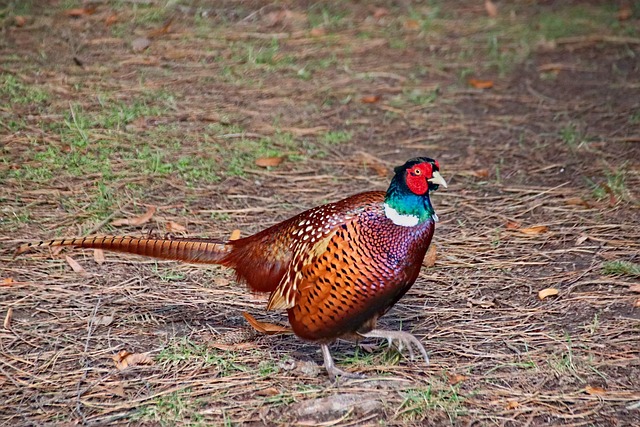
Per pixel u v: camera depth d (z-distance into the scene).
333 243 6.82
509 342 7.84
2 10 14.70
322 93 13.21
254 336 8.02
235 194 10.57
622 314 8.24
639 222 9.94
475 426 6.74
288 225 7.45
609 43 15.15
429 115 12.78
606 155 11.57
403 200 6.77
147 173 10.80
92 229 9.59
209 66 13.75
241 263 7.72
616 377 7.33
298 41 14.84
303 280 7.01
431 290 8.75
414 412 6.86
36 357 7.61
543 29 15.68
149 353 7.63
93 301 8.48
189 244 7.80
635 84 13.70
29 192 10.27
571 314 8.28
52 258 9.18
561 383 7.25
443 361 7.58
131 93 12.71
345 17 15.84
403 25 15.73
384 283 6.80
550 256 9.33
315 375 7.42
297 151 11.59
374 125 12.45
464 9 16.58
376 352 7.81
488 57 14.65
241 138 11.81
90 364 7.53
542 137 12.13
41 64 13.26
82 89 12.64
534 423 6.77
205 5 15.73
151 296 8.61
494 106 13.10
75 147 11.20
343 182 10.94
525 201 10.52
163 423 6.75
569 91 13.55
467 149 11.85
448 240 9.67
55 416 6.85
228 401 7.03
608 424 6.75
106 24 14.66
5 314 8.21
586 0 17.00
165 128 11.84
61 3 15.19
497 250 9.48
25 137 11.31
